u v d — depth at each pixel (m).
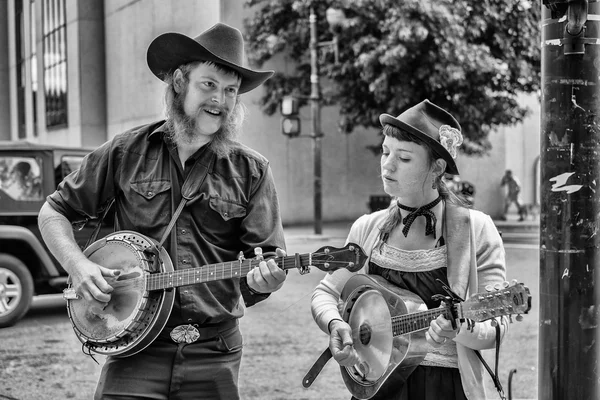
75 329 3.05
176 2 18.67
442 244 2.88
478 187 25.52
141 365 2.97
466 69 17.12
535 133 26.45
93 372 6.21
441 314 2.57
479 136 19.36
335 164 23.91
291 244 17.48
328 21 17.69
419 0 16.52
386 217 3.02
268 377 5.97
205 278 2.87
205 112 2.99
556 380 2.95
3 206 8.19
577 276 2.93
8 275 8.10
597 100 2.95
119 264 3.01
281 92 20.98
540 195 3.03
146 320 2.93
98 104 21.84
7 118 27.84
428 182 2.86
